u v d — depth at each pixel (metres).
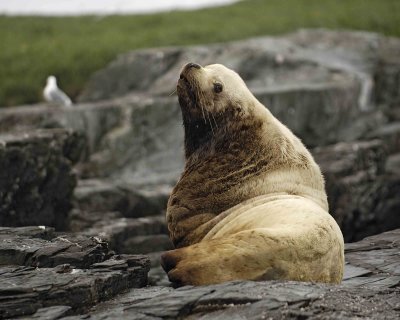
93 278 26.97
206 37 130.50
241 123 31.86
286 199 28.78
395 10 142.25
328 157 75.12
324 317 23.41
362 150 76.44
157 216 65.69
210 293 25.06
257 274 25.95
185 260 26.59
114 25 148.00
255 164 30.91
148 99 85.94
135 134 82.81
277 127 31.70
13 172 53.16
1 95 111.56
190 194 31.50
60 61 119.25
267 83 97.88
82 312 25.95
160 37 129.75
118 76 108.88
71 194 59.00
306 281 26.42
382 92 101.06
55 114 81.31
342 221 70.88
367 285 30.80
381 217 77.19
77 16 158.25
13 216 53.25
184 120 33.53
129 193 67.31
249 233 26.31
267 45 105.50
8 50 125.38
